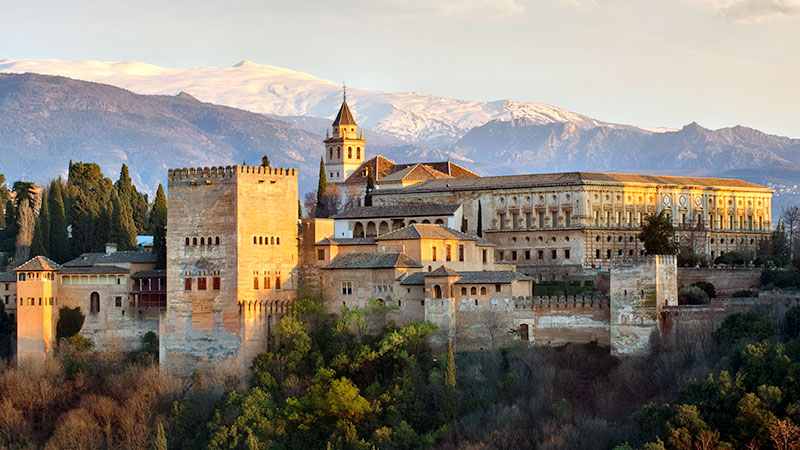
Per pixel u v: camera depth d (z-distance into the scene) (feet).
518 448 615.16
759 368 605.73
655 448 557.74
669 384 648.38
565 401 650.43
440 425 650.02
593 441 603.67
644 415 608.19
